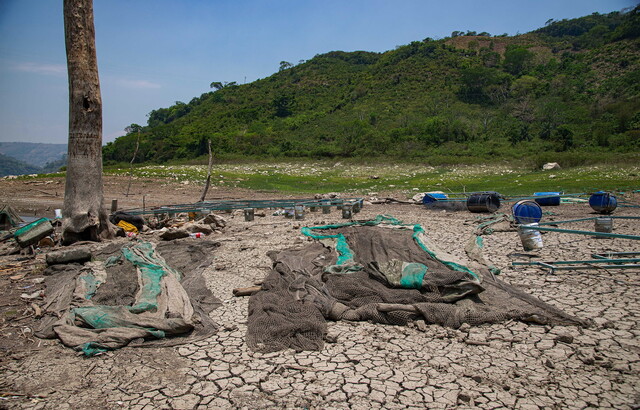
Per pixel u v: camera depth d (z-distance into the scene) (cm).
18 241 1040
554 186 2348
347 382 432
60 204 2219
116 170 3666
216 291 735
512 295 629
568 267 773
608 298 632
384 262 739
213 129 6900
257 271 850
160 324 549
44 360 496
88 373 464
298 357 489
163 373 461
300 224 1410
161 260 852
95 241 1181
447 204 1756
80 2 1141
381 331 553
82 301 649
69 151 1171
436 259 779
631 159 3072
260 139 5559
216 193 2567
